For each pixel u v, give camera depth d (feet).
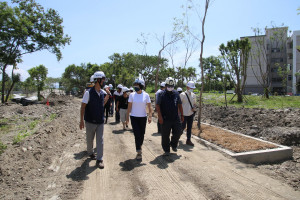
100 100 17.38
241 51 68.85
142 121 19.02
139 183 14.38
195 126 31.48
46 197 12.61
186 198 12.48
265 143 21.54
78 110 62.64
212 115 41.60
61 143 24.25
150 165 17.49
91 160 18.76
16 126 35.42
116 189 13.62
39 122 38.24
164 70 123.03
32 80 147.33
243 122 33.14
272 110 38.09
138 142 18.71
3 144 20.95
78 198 12.57
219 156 19.47
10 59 74.43
